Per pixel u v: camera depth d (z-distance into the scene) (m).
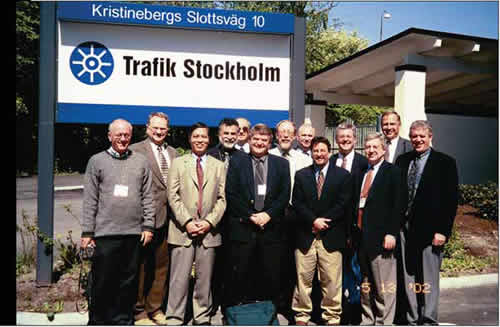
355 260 4.66
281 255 4.56
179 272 4.43
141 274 4.60
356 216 4.61
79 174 22.14
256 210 4.48
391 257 4.48
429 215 4.46
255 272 4.69
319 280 4.61
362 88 13.16
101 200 4.20
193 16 5.63
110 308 4.32
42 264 5.37
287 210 4.80
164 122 4.65
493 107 14.58
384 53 10.30
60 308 4.88
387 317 4.46
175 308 4.42
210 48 5.77
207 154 5.10
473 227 8.79
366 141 4.57
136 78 5.61
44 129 5.41
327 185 4.51
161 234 4.65
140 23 5.51
